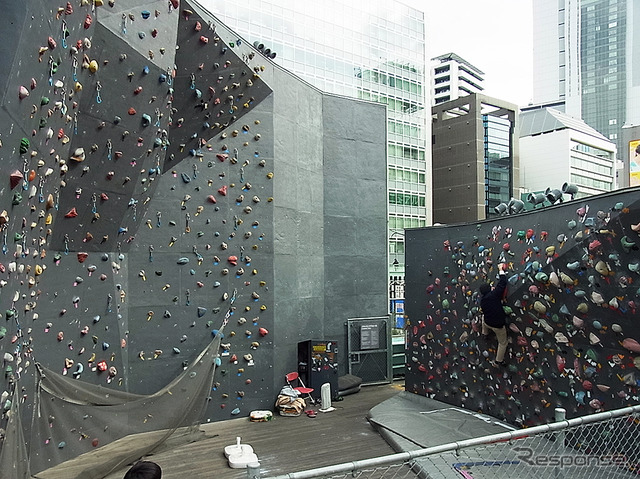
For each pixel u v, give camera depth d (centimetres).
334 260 1210
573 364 685
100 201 700
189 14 763
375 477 652
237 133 970
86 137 616
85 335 725
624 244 585
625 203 580
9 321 467
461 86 7188
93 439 718
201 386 873
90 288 736
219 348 933
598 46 13200
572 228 666
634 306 583
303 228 1113
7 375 472
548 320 717
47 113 472
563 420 352
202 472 700
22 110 405
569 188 686
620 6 12812
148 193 830
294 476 251
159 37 675
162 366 873
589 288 640
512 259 796
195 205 920
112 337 791
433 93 7238
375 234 1277
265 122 1009
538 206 845
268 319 996
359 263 1247
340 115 1234
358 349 1230
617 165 6041
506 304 796
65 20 460
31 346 578
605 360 635
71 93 529
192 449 789
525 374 780
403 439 790
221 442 821
